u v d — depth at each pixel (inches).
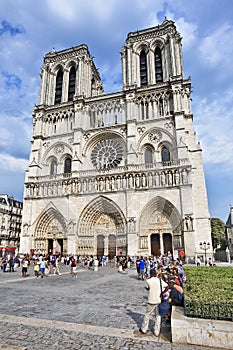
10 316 518.3
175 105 2310.5
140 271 1253.1
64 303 661.3
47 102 2901.1
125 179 2201.0
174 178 2069.4
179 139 2176.4
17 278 1226.0
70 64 3019.2
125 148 2400.3
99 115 2630.4
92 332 428.8
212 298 458.0
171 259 1876.2
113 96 2591.0
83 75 2847.0
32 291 846.5
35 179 2529.5
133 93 2477.9
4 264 1612.9
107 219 2288.4
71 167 2496.3
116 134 2455.7
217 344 365.4
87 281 1144.2
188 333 381.1
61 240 2365.9
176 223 2006.6
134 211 2079.2
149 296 431.5
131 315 548.7
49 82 2994.6
